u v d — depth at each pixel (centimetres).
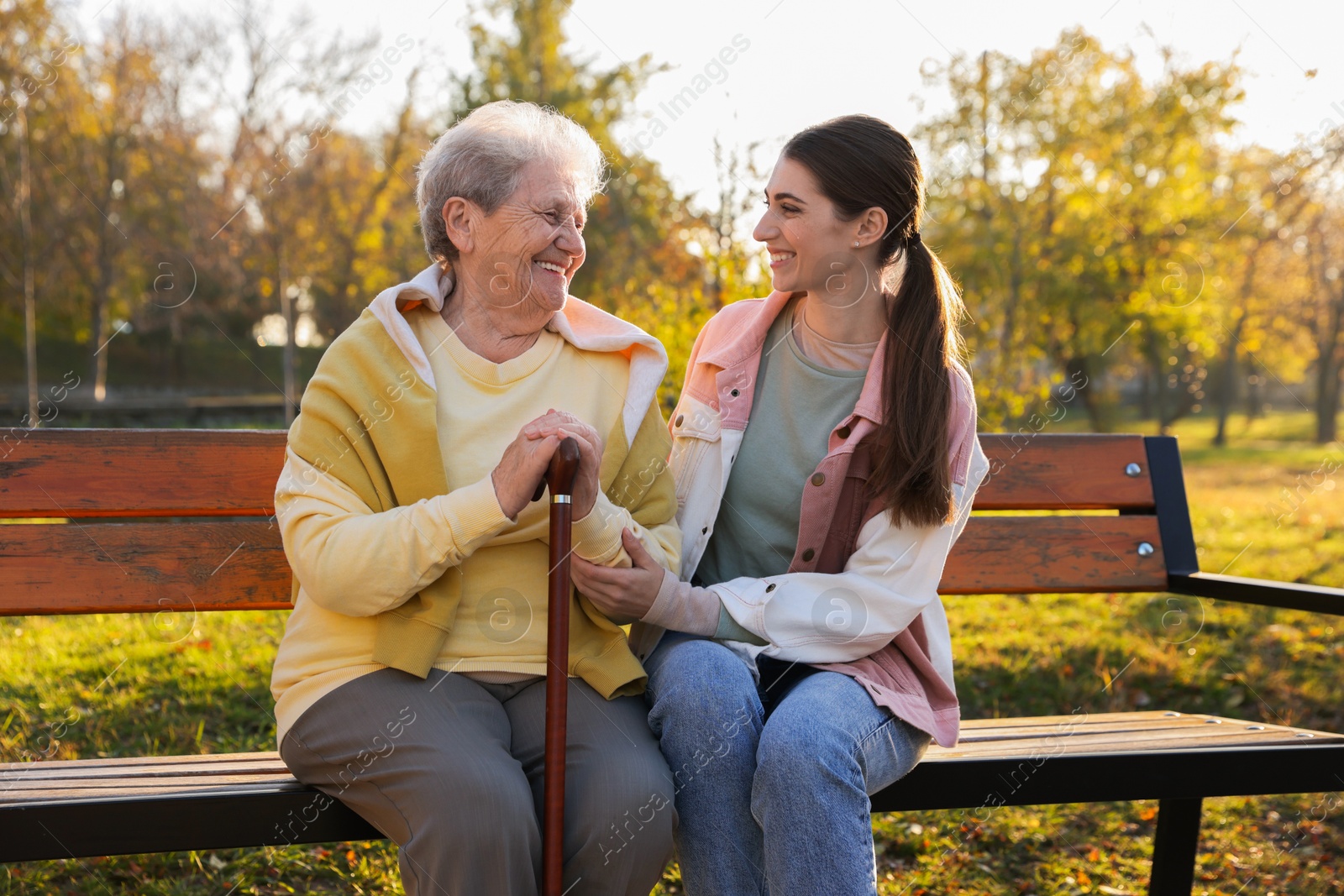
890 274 196
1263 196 1286
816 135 189
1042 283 1269
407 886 154
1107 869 263
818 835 154
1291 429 1877
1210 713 361
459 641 169
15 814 148
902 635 185
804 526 188
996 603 487
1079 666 395
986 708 349
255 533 209
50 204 1573
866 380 188
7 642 352
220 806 157
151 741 279
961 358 200
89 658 338
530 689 174
